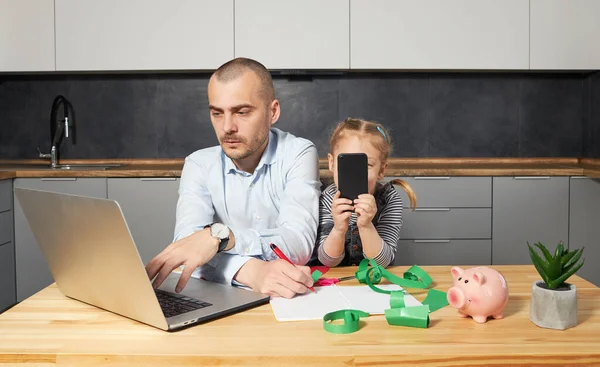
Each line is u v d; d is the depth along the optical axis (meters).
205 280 1.27
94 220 0.93
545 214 3.14
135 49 3.33
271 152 1.65
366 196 1.38
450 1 3.30
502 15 3.31
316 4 3.30
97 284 1.04
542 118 3.65
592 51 3.33
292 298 1.14
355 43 3.32
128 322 1.01
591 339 0.91
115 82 3.63
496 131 3.65
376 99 3.62
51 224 1.05
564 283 1.00
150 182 3.14
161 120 3.64
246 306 1.08
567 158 3.67
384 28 3.31
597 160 3.47
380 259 1.44
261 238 1.34
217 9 3.30
